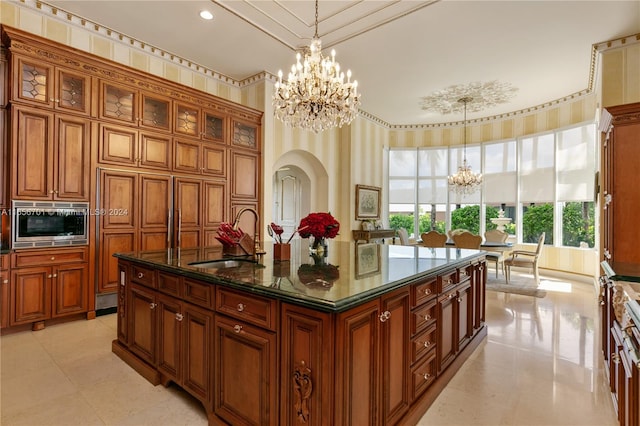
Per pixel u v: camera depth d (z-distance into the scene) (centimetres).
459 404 212
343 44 442
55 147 343
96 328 341
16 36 317
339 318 137
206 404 188
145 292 242
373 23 394
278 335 153
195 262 227
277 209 760
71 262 356
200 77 523
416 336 199
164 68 476
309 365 143
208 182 477
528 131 695
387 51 459
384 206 829
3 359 268
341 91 305
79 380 235
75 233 359
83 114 362
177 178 443
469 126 785
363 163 749
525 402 215
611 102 426
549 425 191
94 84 371
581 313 403
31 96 329
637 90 408
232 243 260
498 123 744
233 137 514
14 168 319
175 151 442
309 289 153
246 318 166
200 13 378
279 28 409
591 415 201
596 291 509
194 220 460
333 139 712
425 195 825
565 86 579
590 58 473
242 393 169
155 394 218
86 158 364
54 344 299
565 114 631
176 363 212
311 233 265
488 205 757
